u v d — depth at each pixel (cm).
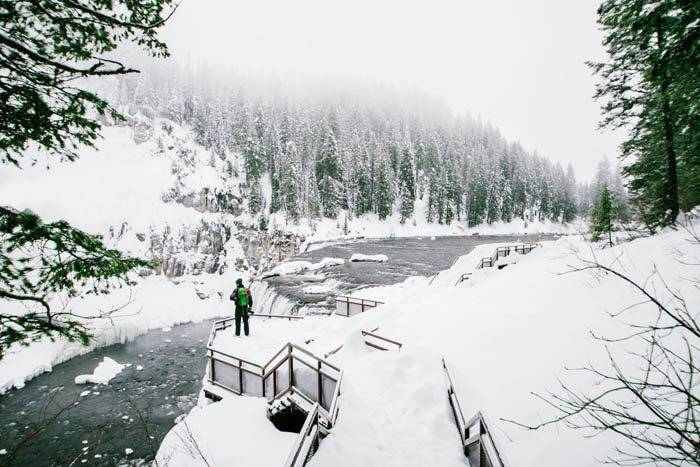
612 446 394
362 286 2831
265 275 3572
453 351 837
